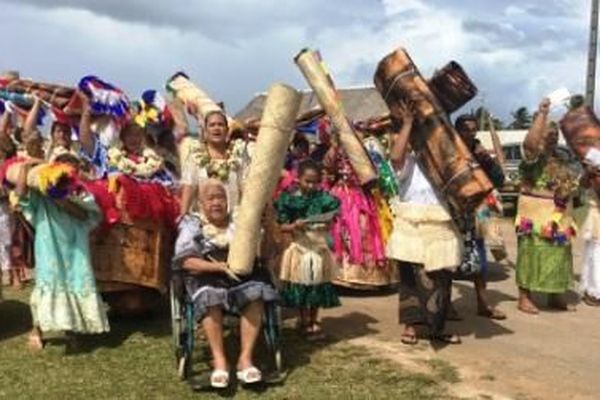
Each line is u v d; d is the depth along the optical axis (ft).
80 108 24.31
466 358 21.99
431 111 21.34
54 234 21.99
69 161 22.54
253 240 19.26
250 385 19.52
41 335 22.90
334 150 29.68
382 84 22.29
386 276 30.22
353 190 29.89
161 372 20.57
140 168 23.81
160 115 24.21
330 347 22.77
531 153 27.40
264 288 19.63
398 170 22.50
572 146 28.07
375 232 29.94
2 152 25.41
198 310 19.29
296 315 26.30
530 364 21.68
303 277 22.67
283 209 22.74
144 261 23.99
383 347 22.85
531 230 27.45
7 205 28.40
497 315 26.71
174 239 24.76
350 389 19.36
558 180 27.48
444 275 22.62
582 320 26.91
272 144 19.21
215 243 20.01
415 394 19.10
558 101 27.09
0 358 21.80
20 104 25.90
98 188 23.20
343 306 28.25
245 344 19.53
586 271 29.86
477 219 25.99
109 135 24.45
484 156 25.71
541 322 26.48
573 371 21.21
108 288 23.66
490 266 36.91
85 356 21.85
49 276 21.83
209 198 20.11
